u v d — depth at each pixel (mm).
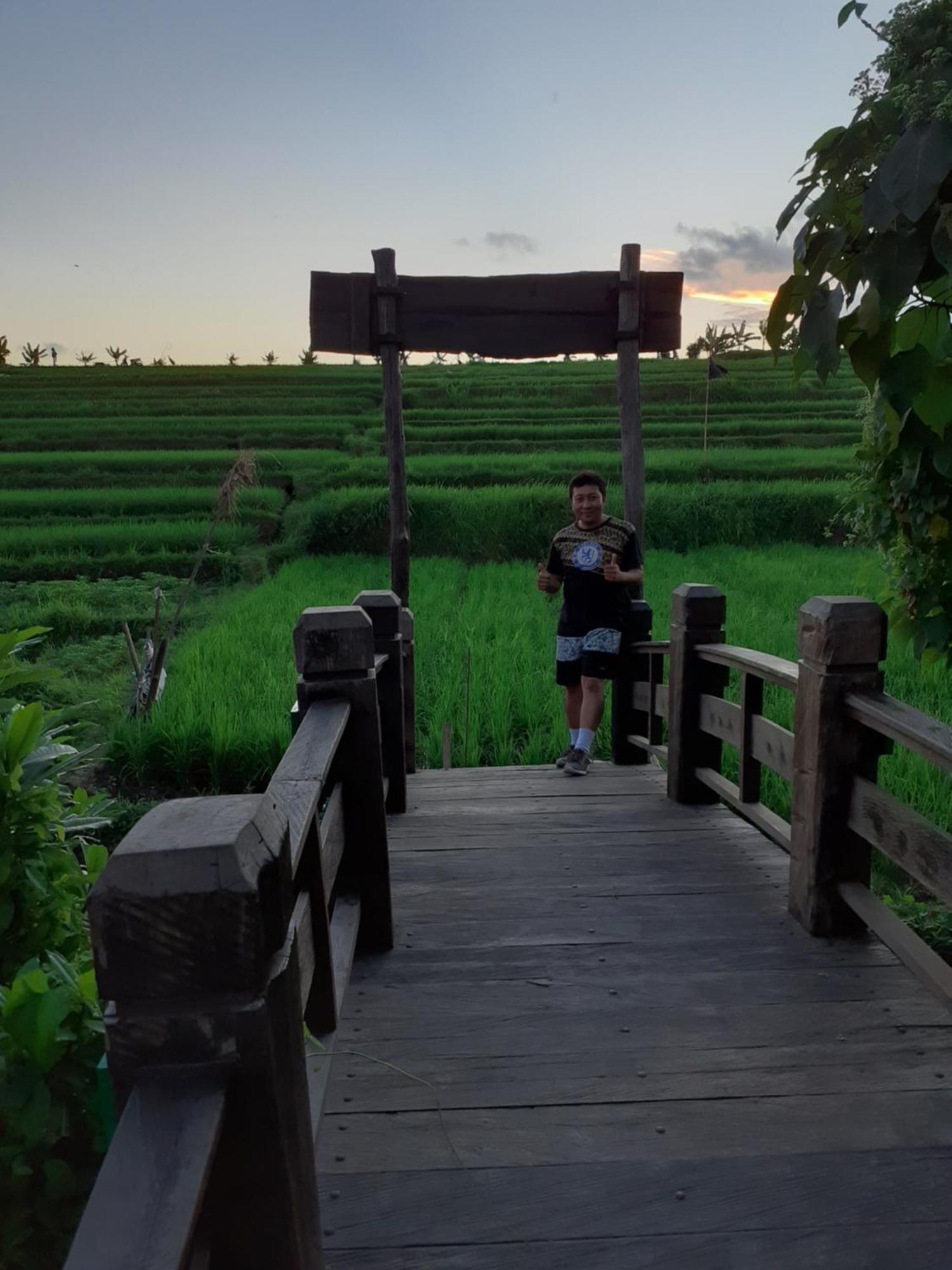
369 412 41156
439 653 10430
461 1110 2490
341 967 2998
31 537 20500
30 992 1772
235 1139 1245
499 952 3418
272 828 1293
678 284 6645
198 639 11836
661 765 6293
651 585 14633
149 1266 950
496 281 6664
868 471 3139
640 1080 2615
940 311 2068
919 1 1879
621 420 6738
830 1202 2141
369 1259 1986
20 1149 1802
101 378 50562
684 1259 1984
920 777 6145
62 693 10438
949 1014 2945
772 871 4168
